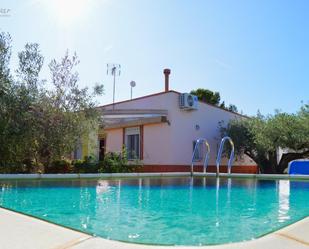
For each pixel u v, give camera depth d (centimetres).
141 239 384
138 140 2009
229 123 2009
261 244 318
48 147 1238
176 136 1819
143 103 1970
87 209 604
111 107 2150
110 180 1091
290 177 1159
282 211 607
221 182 1161
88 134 1391
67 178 1037
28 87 1214
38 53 1254
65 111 1279
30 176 983
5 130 1120
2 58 1162
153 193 891
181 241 377
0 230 363
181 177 1270
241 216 551
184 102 1811
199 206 666
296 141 1723
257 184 1112
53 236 340
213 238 393
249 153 1978
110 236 391
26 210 571
